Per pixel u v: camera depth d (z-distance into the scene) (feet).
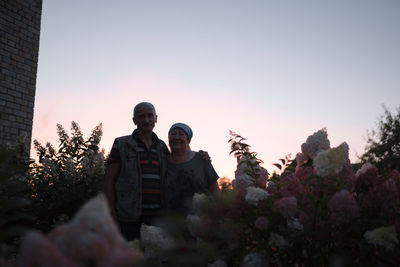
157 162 9.75
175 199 9.12
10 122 20.06
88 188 14.28
